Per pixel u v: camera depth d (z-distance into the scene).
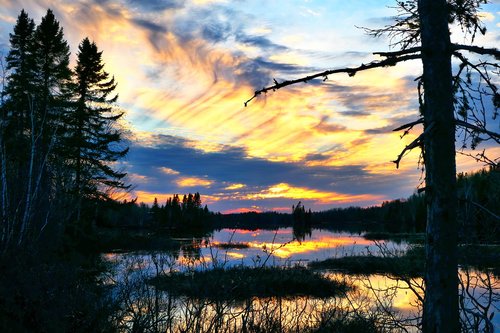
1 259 6.08
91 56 36.72
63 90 30.69
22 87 25.27
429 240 3.32
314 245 40.72
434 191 3.29
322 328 5.51
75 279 6.47
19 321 5.14
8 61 29.50
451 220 3.24
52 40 31.22
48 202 10.13
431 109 3.33
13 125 12.02
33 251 7.31
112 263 11.67
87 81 36.50
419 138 3.13
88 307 5.72
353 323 5.38
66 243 17.80
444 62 3.33
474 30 4.00
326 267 24.42
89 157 32.09
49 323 5.27
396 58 3.37
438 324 3.18
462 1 3.82
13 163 10.15
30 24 31.16
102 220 34.81
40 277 5.92
